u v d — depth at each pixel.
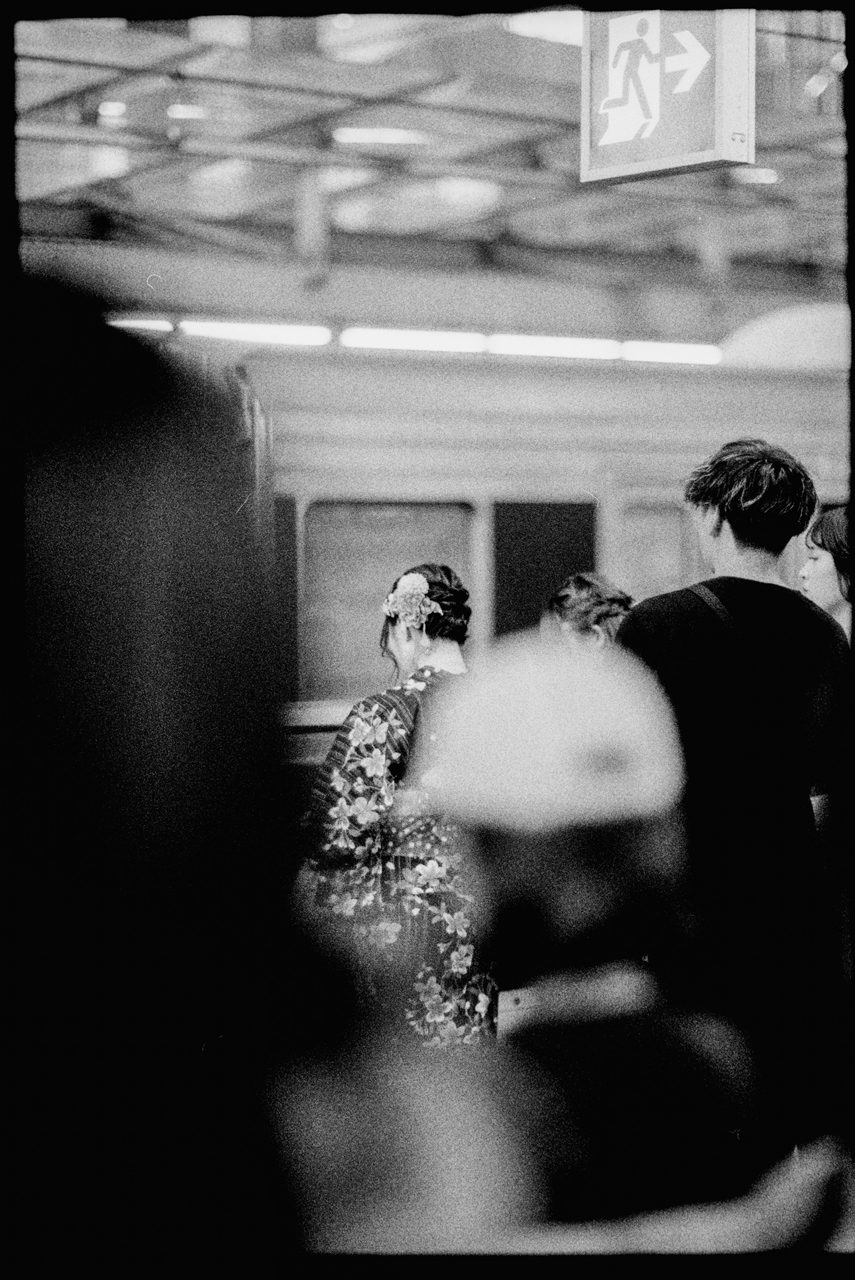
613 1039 3.62
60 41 5.58
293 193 6.53
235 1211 3.22
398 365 5.88
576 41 6.76
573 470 6.27
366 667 5.73
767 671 2.99
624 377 6.43
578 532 6.28
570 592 4.28
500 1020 3.90
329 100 6.18
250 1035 3.38
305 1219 3.29
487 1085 3.82
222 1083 3.32
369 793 3.43
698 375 6.63
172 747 3.24
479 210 6.82
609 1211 3.34
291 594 5.57
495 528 6.04
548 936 3.61
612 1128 3.56
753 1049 3.13
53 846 3.13
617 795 3.28
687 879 3.11
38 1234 2.96
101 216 5.65
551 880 3.52
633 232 7.25
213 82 5.86
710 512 3.11
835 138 6.61
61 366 3.29
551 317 6.30
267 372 5.61
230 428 3.46
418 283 6.02
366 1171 3.48
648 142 3.79
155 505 3.33
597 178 3.92
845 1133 3.13
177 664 3.28
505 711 3.54
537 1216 3.35
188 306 5.48
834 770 3.06
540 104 6.67
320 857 3.43
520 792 3.51
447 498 5.95
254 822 3.38
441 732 3.50
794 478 3.07
